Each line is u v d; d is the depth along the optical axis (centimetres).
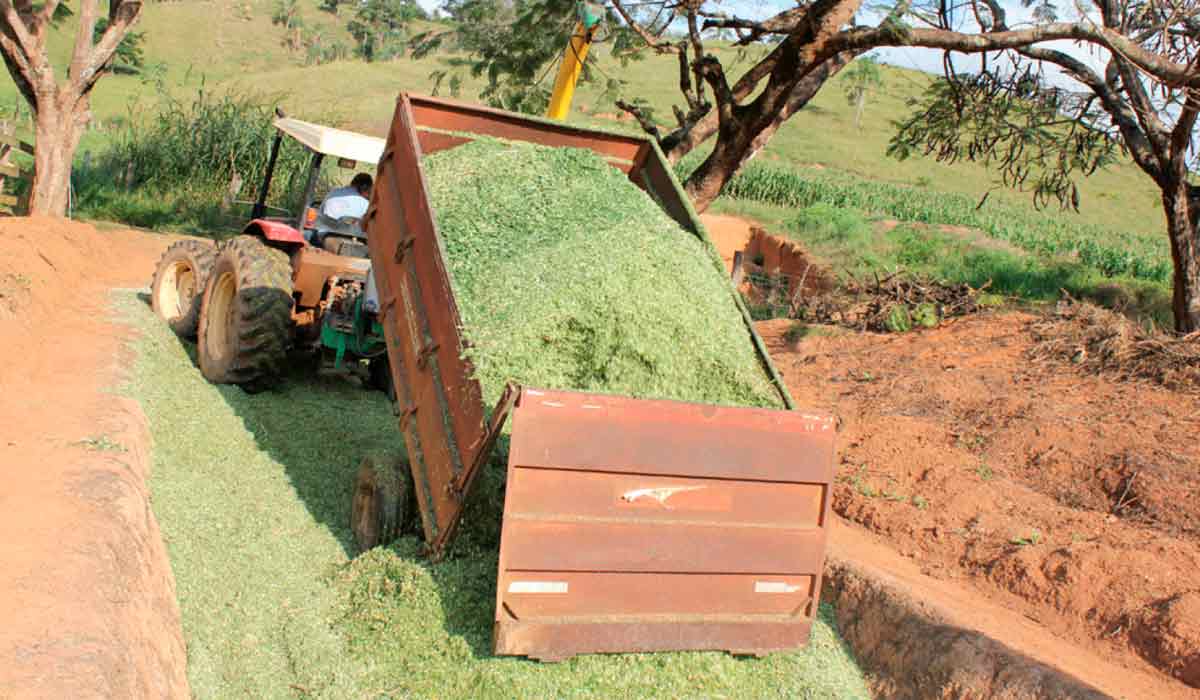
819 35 839
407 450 532
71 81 1412
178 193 2000
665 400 403
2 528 382
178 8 8994
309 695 401
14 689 277
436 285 500
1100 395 827
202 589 456
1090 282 1911
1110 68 1150
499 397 424
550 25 1070
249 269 771
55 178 1409
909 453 781
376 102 4391
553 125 666
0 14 1320
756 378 484
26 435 509
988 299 1186
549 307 450
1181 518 619
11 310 750
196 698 378
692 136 1048
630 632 416
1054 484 702
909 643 507
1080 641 532
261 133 2042
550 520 394
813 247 2386
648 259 491
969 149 1140
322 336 798
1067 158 1212
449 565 454
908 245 2425
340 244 837
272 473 623
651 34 1009
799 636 451
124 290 1071
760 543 433
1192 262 1095
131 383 679
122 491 454
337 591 482
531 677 402
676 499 414
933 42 803
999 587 596
